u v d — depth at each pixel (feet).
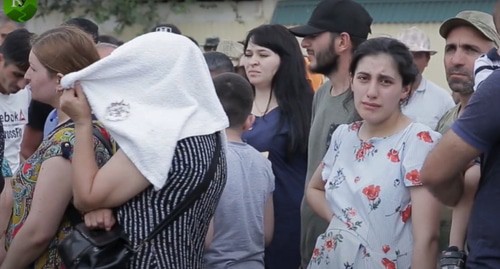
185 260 10.27
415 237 11.31
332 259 11.68
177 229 10.19
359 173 11.87
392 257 11.46
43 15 40.86
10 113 17.98
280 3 38.96
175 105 10.28
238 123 13.92
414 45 22.61
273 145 15.88
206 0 39.68
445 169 9.90
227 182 13.48
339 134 12.51
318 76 23.79
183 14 40.14
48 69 11.32
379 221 11.53
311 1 38.45
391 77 11.84
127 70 10.20
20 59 16.58
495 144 9.63
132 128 9.99
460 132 9.66
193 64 10.44
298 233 15.83
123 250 10.09
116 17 40.68
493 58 10.44
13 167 18.07
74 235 10.28
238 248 13.55
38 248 10.93
